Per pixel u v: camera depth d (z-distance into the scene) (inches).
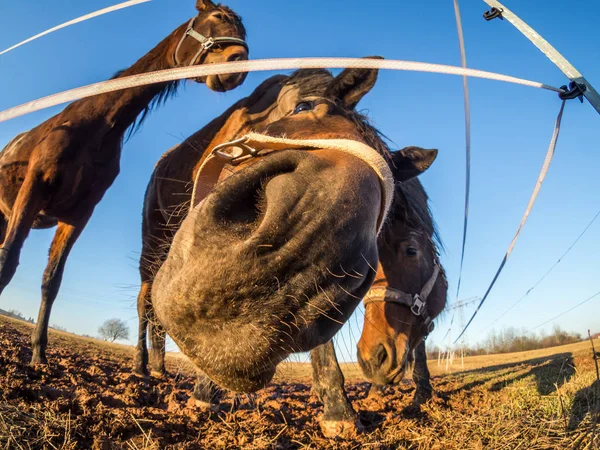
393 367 76.7
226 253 31.8
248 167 35.2
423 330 88.3
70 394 64.7
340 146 40.0
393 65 27.6
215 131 87.7
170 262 35.1
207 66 25.6
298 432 70.1
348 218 34.7
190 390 97.7
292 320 33.5
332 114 56.0
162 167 104.2
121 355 187.2
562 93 34.2
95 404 63.2
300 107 57.7
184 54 106.1
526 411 77.4
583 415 70.9
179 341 34.0
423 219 84.2
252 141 39.1
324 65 25.9
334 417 70.2
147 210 110.1
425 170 71.1
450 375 172.9
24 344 120.5
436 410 84.4
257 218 34.6
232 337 32.8
